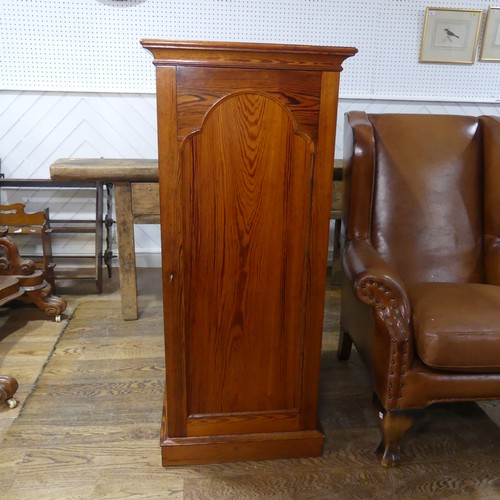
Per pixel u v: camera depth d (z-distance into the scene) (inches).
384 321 52.0
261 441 56.9
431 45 106.5
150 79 104.7
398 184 68.9
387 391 53.6
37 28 99.1
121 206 87.7
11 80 101.8
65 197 113.3
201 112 44.7
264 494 53.0
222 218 48.4
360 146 64.8
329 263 123.0
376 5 103.3
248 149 46.4
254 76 44.2
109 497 52.0
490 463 57.9
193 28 102.0
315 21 103.6
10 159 108.4
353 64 107.2
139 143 110.2
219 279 50.5
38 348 82.4
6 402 66.1
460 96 111.2
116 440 60.6
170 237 48.1
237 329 52.7
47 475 54.7
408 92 110.0
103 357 80.0
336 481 54.9
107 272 117.9
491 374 52.4
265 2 101.4
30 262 90.3
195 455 56.4
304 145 46.8
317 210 48.8
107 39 101.2
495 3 105.1
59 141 108.4
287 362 54.8
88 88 104.0
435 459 58.4
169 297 50.3
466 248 69.4
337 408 68.1
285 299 52.1
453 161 70.1
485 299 55.3
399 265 68.1
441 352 49.7
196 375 53.9
